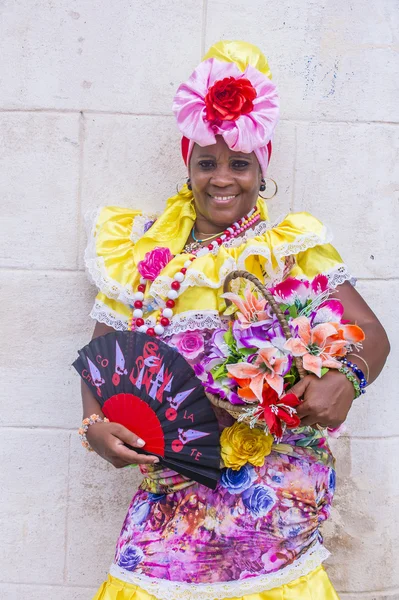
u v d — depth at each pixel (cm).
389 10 276
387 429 288
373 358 227
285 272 232
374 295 284
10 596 295
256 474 220
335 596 224
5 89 280
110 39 278
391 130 279
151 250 248
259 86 238
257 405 205
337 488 288
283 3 276
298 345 202
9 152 282
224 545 218
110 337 227
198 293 230
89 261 254
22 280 286
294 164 280
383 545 290
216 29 277
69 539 293
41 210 284
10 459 291
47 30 278
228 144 232
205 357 224
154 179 283
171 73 279
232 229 243
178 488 227
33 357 288
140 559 223
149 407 221
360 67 277
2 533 293
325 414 208
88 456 291
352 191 281
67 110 280
